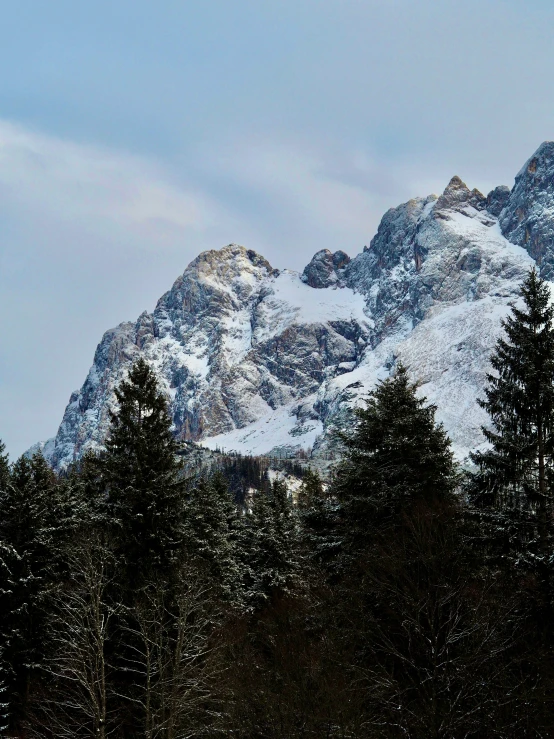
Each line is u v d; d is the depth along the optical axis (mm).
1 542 54188
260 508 86062
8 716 51344
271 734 41656
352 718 39438
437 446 53844
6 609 54125
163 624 51188
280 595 76062
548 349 49125
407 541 46000
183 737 44219
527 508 47250
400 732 39469
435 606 40562
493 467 48625
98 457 58781
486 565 46750
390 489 51906
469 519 48188
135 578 52969
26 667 52219
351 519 54250
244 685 46062
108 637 49125
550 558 42594
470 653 39125
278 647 50312
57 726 47281
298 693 41531
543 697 36688
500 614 40969
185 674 48219
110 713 50562
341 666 43094
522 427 49344
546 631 41594
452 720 36812
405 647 44656
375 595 46156
